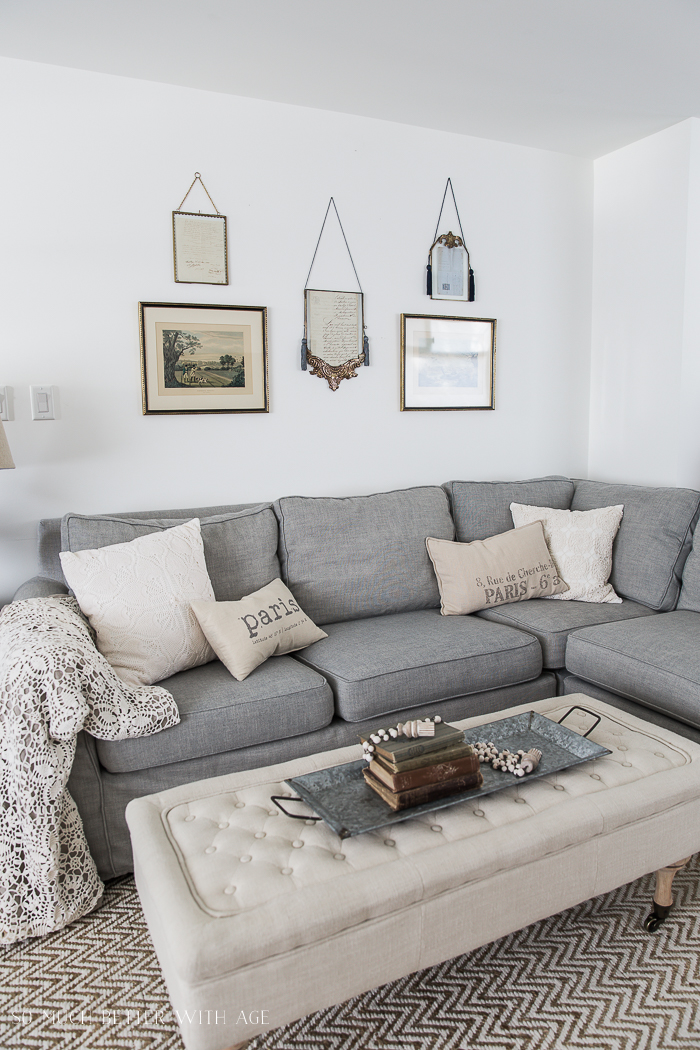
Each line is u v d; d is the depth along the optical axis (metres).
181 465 2.73
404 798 1.32
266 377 2.82
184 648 1.99
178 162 2.61
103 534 2.20
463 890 1.22
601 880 1.38
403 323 3.08
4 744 1.54
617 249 3.41
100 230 2.51
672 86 2.69
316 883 1.16
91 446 2.57
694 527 2.61
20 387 2.44
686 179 3.04
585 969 1.46
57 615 1.82
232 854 1.25
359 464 3.08
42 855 1.54
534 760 1.46
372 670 2.04
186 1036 1.04
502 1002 1.38
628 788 1.43
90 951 1.54
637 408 3.37
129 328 2.59
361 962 1.14
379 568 2.59
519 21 2.19
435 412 3.23
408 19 2.16
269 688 1.91
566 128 3.09
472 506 2.92
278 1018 1.08
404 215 3.05
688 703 1.92
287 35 2.24
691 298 3.12
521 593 2.63
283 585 2.34
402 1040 1.30
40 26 2.14
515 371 3.41
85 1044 1.30
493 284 3.30
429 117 2.94
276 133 2.76
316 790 1.42
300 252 2.86
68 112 2.43
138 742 1.72
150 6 2.04
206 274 2.69
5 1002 1.40
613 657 2.15
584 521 2.77
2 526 2.47
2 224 2.37
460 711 2.19
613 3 2.09
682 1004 1.37
